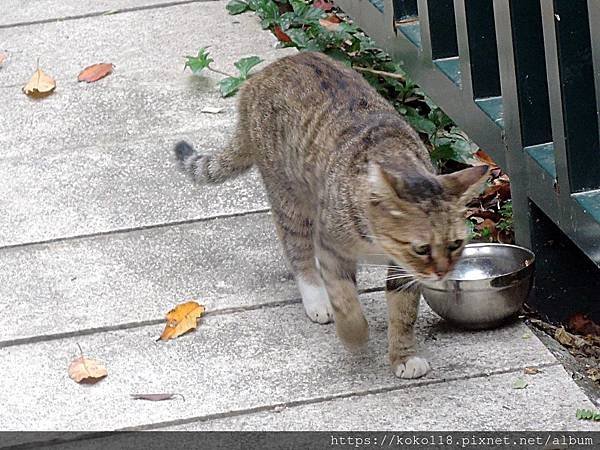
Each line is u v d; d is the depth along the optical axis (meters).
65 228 6.76
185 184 7.12
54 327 5.90
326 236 5.25
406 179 4.91
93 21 9.41
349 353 5.54
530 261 5.64
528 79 5.59
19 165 7.44
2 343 5.80
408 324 5.29
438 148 7.28
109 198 7.04
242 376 5.43
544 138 5.72
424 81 6.97
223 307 5.98
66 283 6.27
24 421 5.25
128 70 8.56
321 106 5.60
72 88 8.35
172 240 6.61
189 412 5.21
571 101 5.18
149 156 7.43
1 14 9.65
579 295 5.95
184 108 7.98
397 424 5.00
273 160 5.91
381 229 5.00
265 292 6.10
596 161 5.28
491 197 7.13
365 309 5.91
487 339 5.57
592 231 5.17
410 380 5.29
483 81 6.21
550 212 5.54
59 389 5.46
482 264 5.84
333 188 5.20
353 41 8.40
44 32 9.27
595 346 5.73
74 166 7.39
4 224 6.83
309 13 8.76
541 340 5.59
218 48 8.77
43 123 7.94
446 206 4.94
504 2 5.51
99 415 5.26
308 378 5.38
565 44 5.11
